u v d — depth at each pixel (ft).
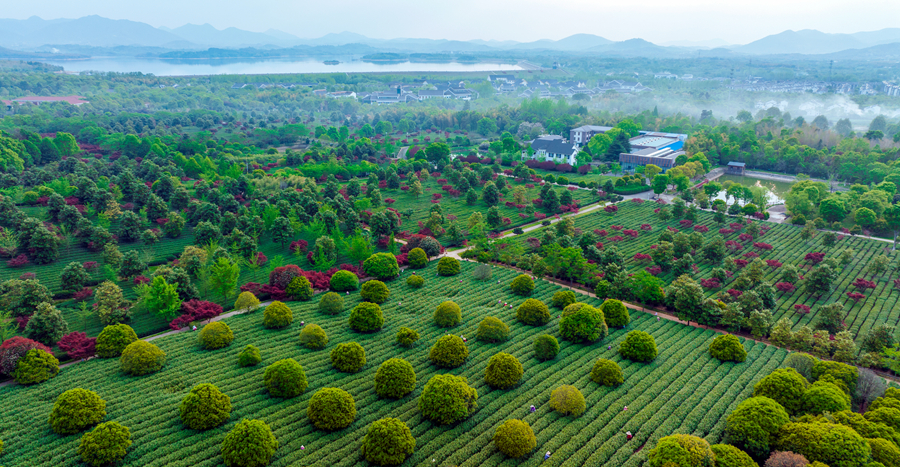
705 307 245.04
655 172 551.18
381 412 174.19
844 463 137.90
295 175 501.56
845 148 597.11
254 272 313.53
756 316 234.79
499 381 187.21
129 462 149.79
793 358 196.85
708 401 180.55
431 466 150.41
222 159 551.59
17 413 171.32
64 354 216.33
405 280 299.38
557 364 207.31
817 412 164.45
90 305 266.77
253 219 371.76
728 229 393.09
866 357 211.82
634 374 199.62
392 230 373.81
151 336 240.32
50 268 303.68
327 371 200.34
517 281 280.31
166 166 516.32
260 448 146.72
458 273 310.45
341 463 150.30
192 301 253.65
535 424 168.66
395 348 218.38
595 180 556.51
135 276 292.20
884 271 307.37
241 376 194.80
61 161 537.65
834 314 242.99
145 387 187.93
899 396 173.58
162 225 374.63
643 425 168.14
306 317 249.34
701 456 139.23
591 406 179.42
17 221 337.72
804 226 396.57
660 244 327.06
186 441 158.40
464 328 236.63
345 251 334.24
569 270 298.15
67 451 153.07
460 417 167.32
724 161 635.25
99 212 376.27
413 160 586.45
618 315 241.14
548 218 429.79
